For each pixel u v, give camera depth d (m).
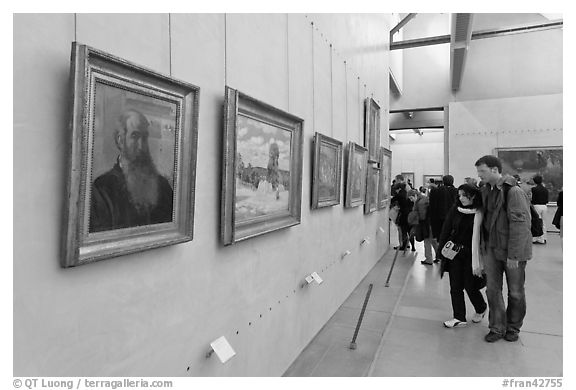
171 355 1.94
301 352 3.78
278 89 3.17
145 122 1.67
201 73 2.16
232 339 2.52
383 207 8.41
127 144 1.58
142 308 1.74
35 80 1.28
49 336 1.32
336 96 4.92
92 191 1.43
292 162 3.34
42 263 1.30
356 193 5.71
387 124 9.17
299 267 3.71
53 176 1.33
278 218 3.11
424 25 15.32
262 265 2.94
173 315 1.95
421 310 5.16
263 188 2.84
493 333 4.17
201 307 2.19
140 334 1.73
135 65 1.56
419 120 17.58
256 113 2.68
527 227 3.81
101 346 1.53
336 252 4.98
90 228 1.43
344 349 3.88
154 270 1.82
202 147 2.19
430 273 7.23
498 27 12.84
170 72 1.90
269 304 3.07
